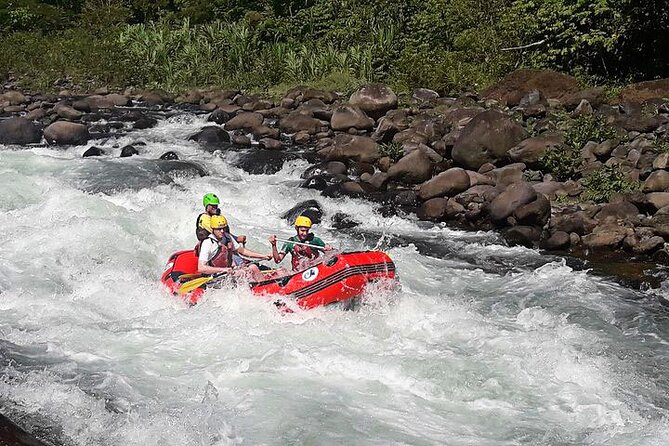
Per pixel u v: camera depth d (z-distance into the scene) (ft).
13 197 40.04
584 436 21.34
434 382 23.73
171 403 22.15
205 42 81.20
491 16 69.87
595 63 63.05
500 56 65.62
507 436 21.21
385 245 37.70
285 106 63.82
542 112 53.26
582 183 42.50
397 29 74.79
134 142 53.62
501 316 29.81
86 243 34.42
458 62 66.49
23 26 97.09
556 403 22.93
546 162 44.37
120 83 76.69
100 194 43.04
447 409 22.44
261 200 43.83
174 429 20.84
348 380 23.68
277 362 24.50
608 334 28.35
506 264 35.53
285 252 31.60
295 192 44.39
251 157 50.11
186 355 25.00
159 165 47.60
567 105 54.90
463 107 57.11
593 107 54.34
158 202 42.45
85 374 23.68
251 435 20.74
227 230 31.22
